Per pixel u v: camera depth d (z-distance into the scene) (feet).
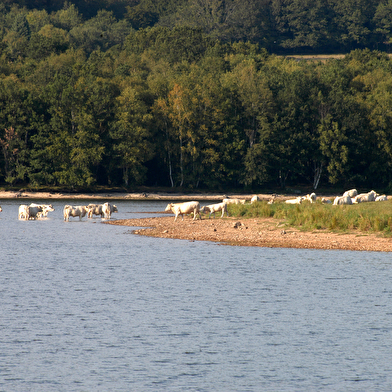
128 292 88.48
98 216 225.56
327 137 399.24
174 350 63.10
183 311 77.71
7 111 384.06
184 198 380.37
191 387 53.93
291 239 144.25
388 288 91.35
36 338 66.49
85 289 90.48
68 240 150.00
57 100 391.45
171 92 404.77
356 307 79.92
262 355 61.87
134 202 335.06
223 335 67.92
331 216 162.81
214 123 406.00
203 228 167.43
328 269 107.04
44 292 88.12
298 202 207.31
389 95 411.34
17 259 119.65
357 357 61.46
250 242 141.69
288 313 76.84
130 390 53.26
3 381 55.06
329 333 68.64
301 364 59.52
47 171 383.24
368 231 150.71
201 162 405.80
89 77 410.52
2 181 397.60
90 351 62.69
